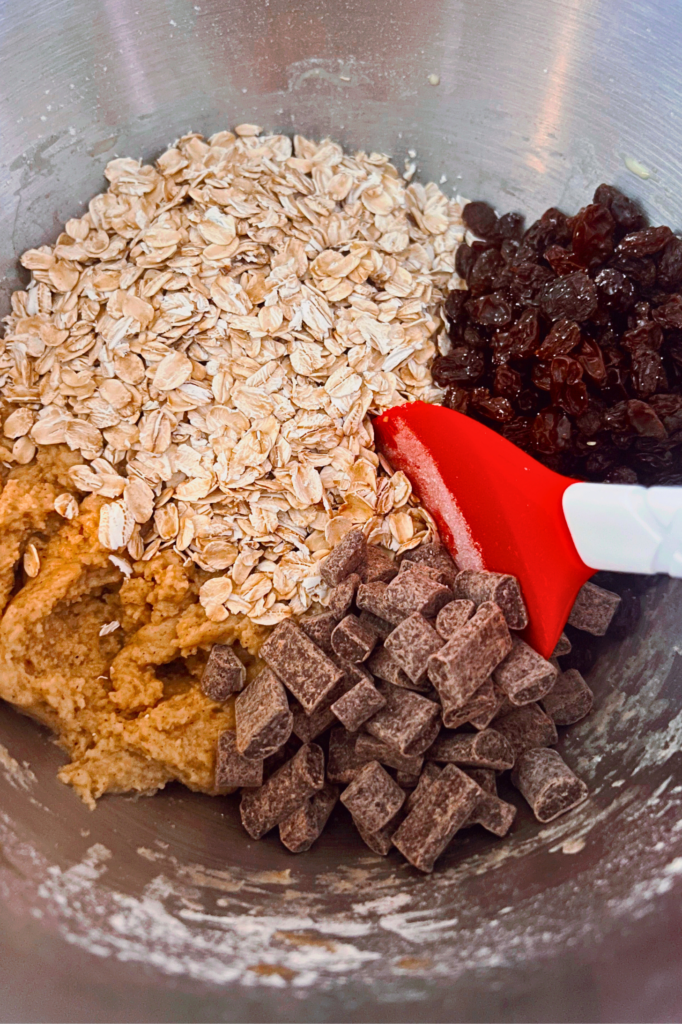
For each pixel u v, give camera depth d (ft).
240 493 0.63
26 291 0.65
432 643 0.56
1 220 0.64
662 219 0.64
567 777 0.58
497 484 0.62
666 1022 0.47
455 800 0.56
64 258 0.65
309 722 0.59
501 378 0.64
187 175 0.67
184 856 0.57
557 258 0.63
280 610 0.62
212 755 0.59
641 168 0.65
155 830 0.58
